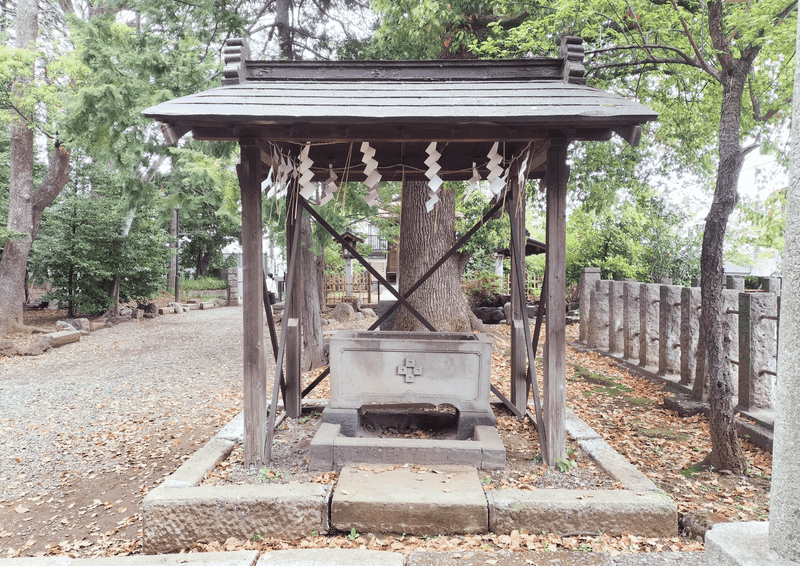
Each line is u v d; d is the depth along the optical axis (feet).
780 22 15.26
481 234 36.27
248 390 13.10
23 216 42.88
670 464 14.30
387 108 11.72
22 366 32.99
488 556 9.28
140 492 14.33
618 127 11.55
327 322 50.19
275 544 10.37
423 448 12.65
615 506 10.35
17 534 12.41
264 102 12.01
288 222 17.70
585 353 33.17
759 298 17.16
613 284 31.35
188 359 35.04
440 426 17.02
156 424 20.42
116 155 25.49
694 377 21.65
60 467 16.39
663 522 10.32
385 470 12.19
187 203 26.71
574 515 10.35
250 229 12.99
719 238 13.65
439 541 10.16
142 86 24.86
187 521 10.57
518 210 17.10
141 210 52.49
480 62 13.82
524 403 17.90
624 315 29.30
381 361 14.56
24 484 15.25
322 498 10.68
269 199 24.99
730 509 11.10
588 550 9.78
